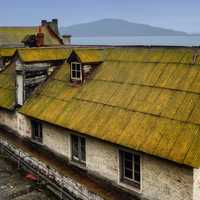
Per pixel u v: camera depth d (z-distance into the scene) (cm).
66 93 2273
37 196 1975
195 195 1495
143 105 1819
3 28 5003
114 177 1838
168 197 1592
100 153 1898
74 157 2117
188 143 1505
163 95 1794
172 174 1560
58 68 2600
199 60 1828
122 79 2070
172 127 1616
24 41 3594
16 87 2570
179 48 1978
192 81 1755
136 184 1756
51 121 2127
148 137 1648
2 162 2438
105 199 1720
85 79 2261
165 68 1934
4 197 1973
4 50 3262
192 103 1655
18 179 2183
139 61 2105
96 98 2064
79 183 1873
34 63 2488
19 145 2484
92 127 1898
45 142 2322
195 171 1470
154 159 1625
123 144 1697
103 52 2366
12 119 2708
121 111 1870
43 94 2428
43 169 2156
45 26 5341
